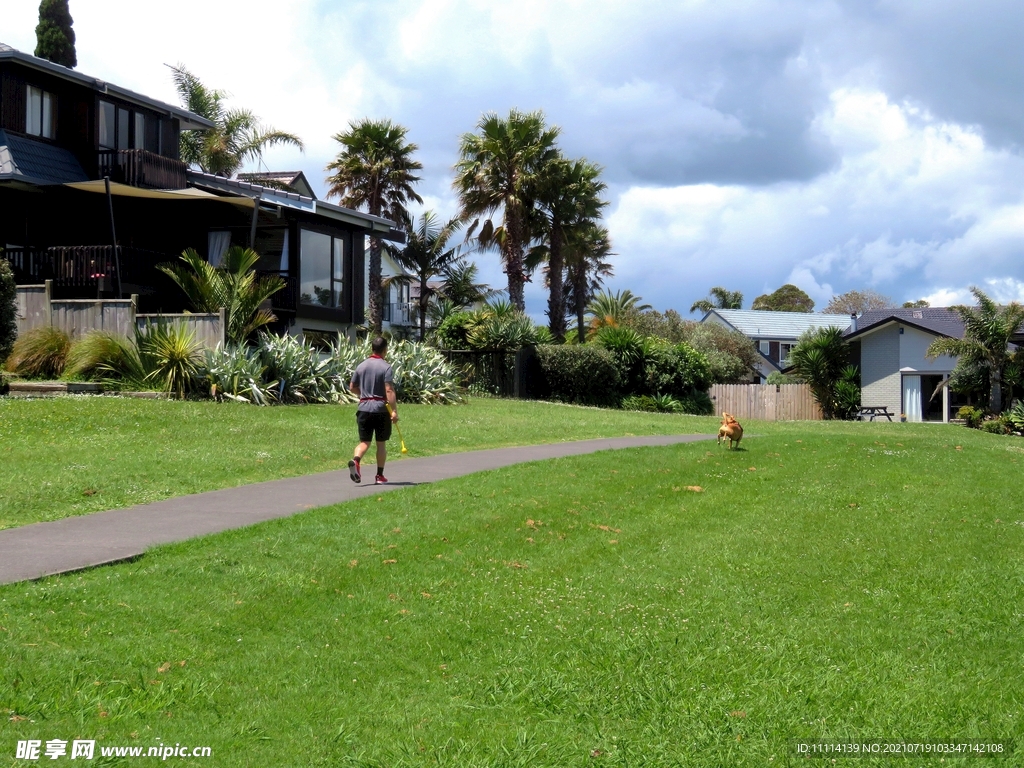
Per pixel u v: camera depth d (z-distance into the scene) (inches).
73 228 1047.0
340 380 879.7
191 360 791.7
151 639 236.7
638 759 194.7
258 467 512.7
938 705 226.7
